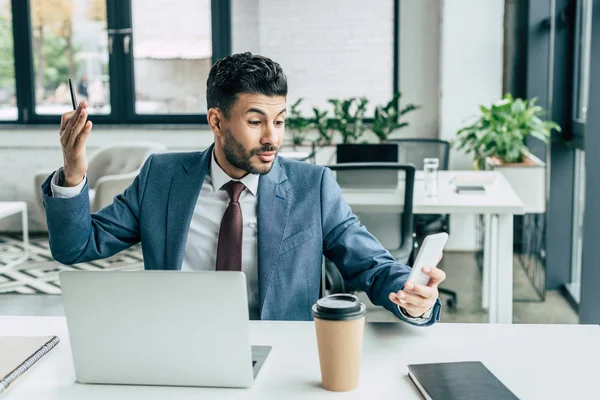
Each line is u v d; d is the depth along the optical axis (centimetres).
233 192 172
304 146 566
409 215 301
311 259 173
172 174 178
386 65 571
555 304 406
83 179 164
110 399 120
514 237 523
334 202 178
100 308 122
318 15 572
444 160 491
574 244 428
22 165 599
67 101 607
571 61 418
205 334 120
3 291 430
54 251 168
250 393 120
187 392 121
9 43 604
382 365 132
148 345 123
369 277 166
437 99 566
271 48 581
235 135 157
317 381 125
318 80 579
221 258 170
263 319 167
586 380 124
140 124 602
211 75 161
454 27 528
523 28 527
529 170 405
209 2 588
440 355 136
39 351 136
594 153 324
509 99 454
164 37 596
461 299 420
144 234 177
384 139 532
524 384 123
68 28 599
